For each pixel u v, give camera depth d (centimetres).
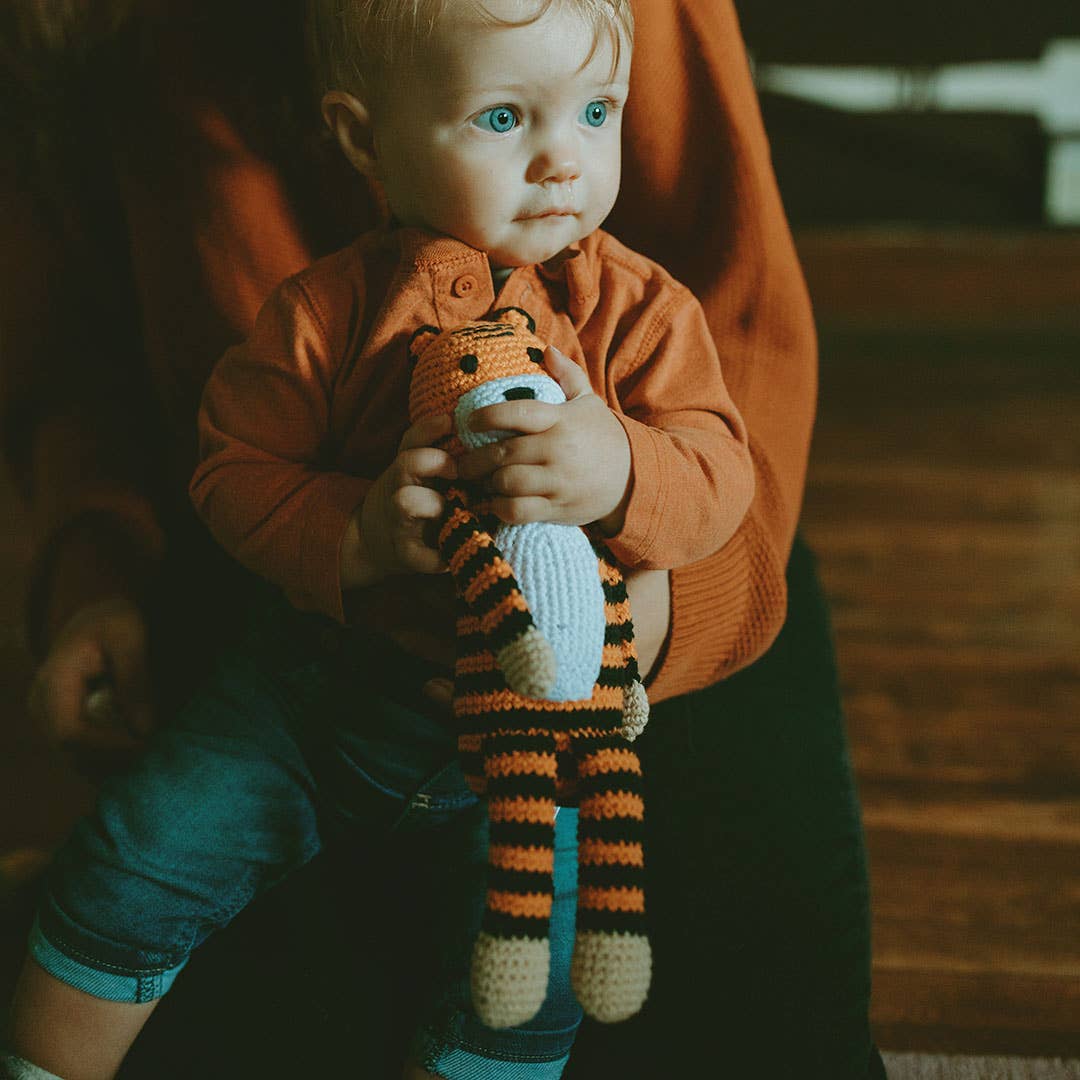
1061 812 146
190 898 76
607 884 59
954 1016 117
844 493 233
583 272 74
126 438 104
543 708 61
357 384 73
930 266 329
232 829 77
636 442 65
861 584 199
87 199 101
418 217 71
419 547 64
